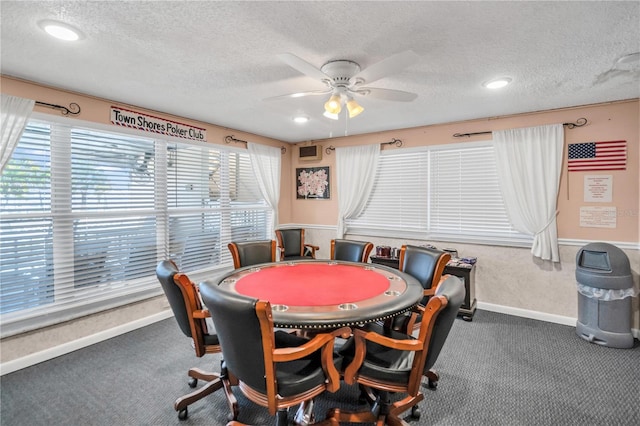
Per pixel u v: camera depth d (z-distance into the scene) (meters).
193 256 4.01
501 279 3.79
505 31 1.85
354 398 2.18
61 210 2.85
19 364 2.52
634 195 3.11
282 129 4.48
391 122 4.05
